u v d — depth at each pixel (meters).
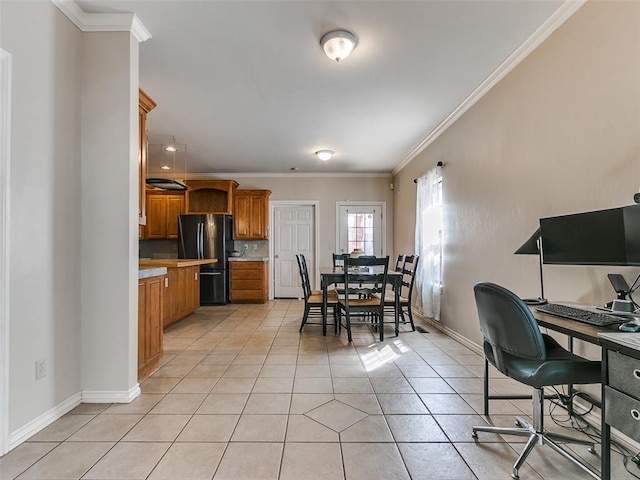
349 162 6.09
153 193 6.54
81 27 2.26
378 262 3.74
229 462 1.64
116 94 2.27
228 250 6.64
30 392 1.86
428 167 4.80
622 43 1.82
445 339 3.86
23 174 1.83
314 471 1.58
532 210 2.55
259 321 4.82
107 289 2.25
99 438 1.84
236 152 5.45
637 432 1.18
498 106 2.99
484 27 2.35
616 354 1.27
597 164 1.98
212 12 2.19
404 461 1.65
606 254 1.71
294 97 3.45
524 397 2.07
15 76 1.78
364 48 2.60
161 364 3.02
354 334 4.08
